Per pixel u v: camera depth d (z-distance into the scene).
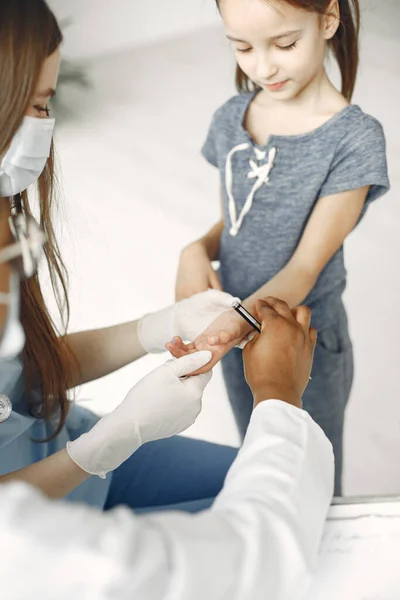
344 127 1.54
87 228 1.75
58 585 0.44
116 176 1.81
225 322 1.17
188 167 1.80
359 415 1.53
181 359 0.99
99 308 1.66
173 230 1.74
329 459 0.66
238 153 1.62
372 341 1.57
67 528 0.45
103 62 1.89
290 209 1.57
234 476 0.61
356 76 1.72
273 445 0.62
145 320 1.34
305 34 1.49
